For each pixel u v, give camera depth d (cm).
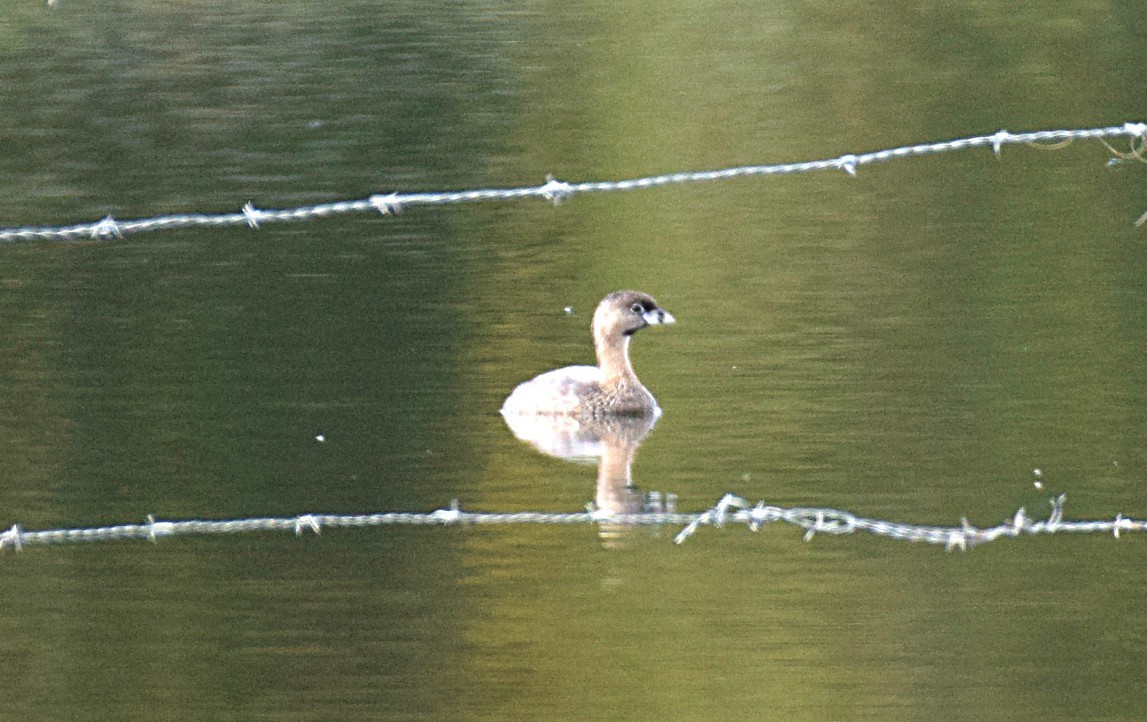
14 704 1120
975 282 2088
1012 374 1750
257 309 2050
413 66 3331
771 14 3681
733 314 1994
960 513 1395
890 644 1178
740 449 1567
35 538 1379
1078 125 2798
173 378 1791
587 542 1366
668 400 1714
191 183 2644
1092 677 1142
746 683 1139
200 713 1110
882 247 2250
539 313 2027
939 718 1095
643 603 1246
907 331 1908
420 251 2289
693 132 2858
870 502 1426
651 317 1725
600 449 1603
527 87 3172
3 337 1930
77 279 2162
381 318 2003
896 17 3622
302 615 1241
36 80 3288
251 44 3528
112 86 3244
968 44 3375
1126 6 3619
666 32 3572
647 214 2450
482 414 1703
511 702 1122
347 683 1146
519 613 1238
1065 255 2189
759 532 1383
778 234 2334
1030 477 1473
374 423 1661
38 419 1667
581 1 3847
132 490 1488
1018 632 1209
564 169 2678
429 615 1232
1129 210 2394
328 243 2323
